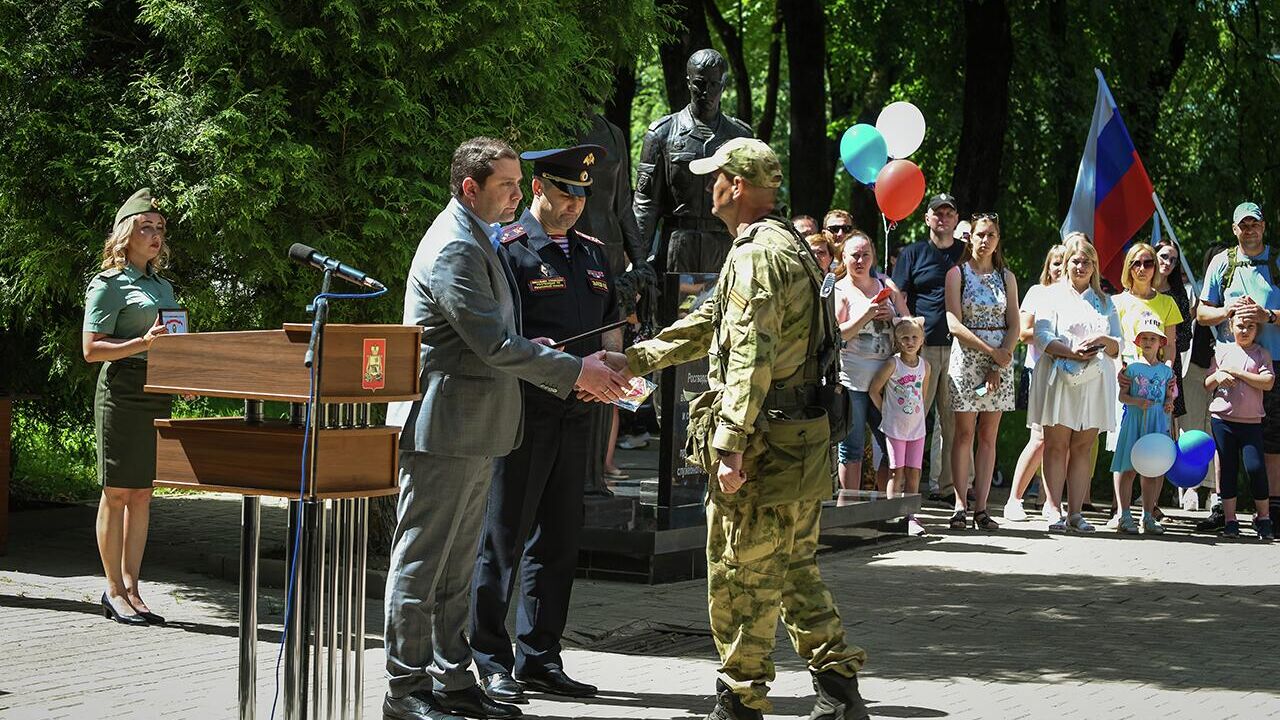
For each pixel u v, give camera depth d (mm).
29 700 6125
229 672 6723
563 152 6621
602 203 10344
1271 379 12047
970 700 6500
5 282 8609
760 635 5652
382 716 5949
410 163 8188
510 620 8141
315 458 4711
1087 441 12195
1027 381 13188
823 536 10758
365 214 8289
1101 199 14297
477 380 5766
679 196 10266
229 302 8500
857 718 5758
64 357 8891
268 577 8938
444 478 5750
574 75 9219
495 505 6422
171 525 11227
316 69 7930
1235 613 8828
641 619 8164
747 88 23094
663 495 10156
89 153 8047
